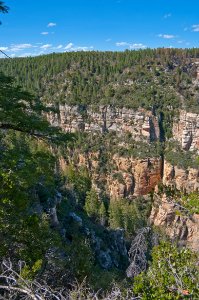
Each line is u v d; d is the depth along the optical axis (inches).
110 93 4909.0
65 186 2746.1
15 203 495.2
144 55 5531.5
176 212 471.5
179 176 4217.5
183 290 294.0
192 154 4296.3
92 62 5605.3
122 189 4475.9
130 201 4426.7
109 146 4662.9
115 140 4685.0
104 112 4756.4
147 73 5113.2
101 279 738.2
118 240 1898.4
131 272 502.0
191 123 4301.2
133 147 4534.9
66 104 4950.8
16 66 6186.0
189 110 4338.1
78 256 692.7
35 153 567.8
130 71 5221.5
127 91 4906.5
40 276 514.9
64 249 683.4
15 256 536.1
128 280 594.9
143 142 4534.9
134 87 4909.0
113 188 4537.4
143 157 4375.0
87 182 3777.1
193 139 4355.3
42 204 1211.9
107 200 4458.7
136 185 4468.5
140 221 3253.0
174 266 319.3
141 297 303.1
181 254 335.9
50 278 572.7
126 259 1771.7
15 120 540.7
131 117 4633.4
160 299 290.4
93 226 1904.5
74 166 4704.7
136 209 3828.7
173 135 4527.6
